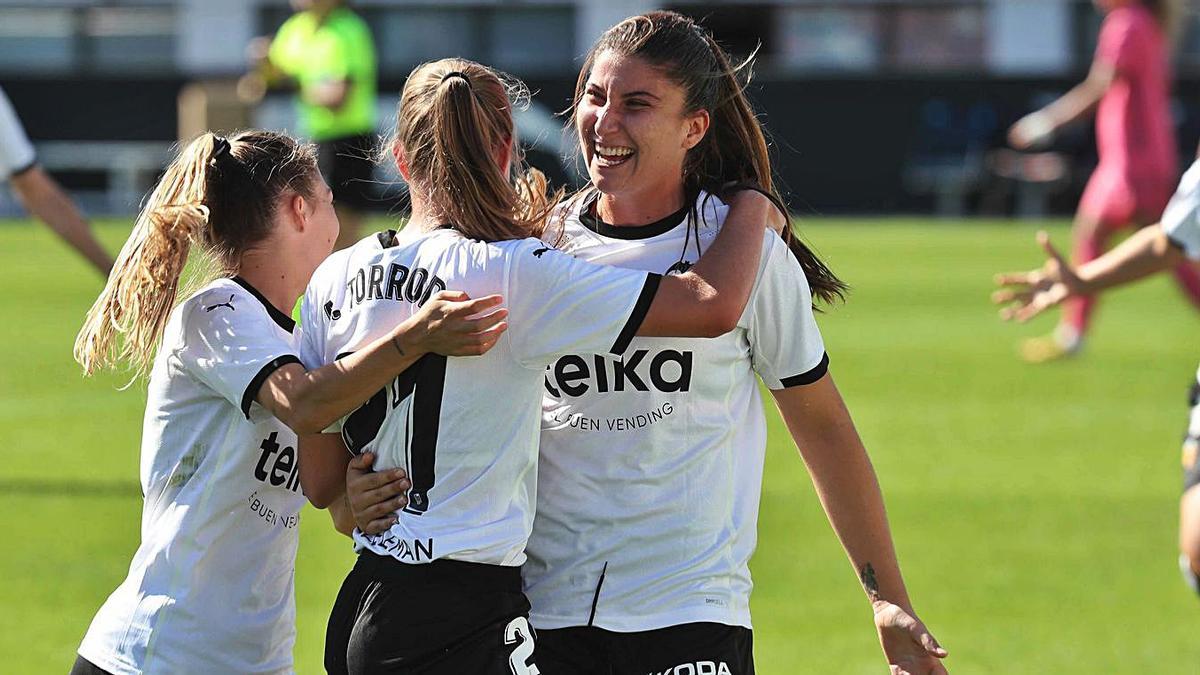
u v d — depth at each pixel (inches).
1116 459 1158.3
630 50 473.7
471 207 457.7
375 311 459.8
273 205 501.7
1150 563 892.6
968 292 2188.7
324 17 1897.1
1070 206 3393.2
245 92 1972.2
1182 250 655.1
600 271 452.8
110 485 1055.0
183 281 547.8
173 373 497.7
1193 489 617.0
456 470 448.5
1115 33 1539.1
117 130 3417.8
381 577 449.1
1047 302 669.9
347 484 459.5
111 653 496.4
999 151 3353.8
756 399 503.5
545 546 486.0
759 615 799.7
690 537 482.0
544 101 3351.4
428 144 460.8
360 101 1914.4
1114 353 1696.6
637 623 478.0
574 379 480.4
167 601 494.0
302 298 514.0
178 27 3730.3
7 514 970.1
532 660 457.4
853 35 3688.5
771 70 3590.1
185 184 502.6
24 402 1368.1
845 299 581.3
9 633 748.6
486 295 450.6
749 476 499.8
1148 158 1542.8
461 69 467.2
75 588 820.6
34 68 3742.6
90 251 805.9
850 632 770.2
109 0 3727.9
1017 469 1122.0
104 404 1365.7
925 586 842.8
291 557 510.9
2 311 1962.4
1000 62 3666.3
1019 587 842.2
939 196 3398.1
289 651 514.9
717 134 501.4
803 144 3393.2
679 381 478.9
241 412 487.2
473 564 446.3
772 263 480.4
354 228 1927.9
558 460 484.7
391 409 453.7
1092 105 1561.3
